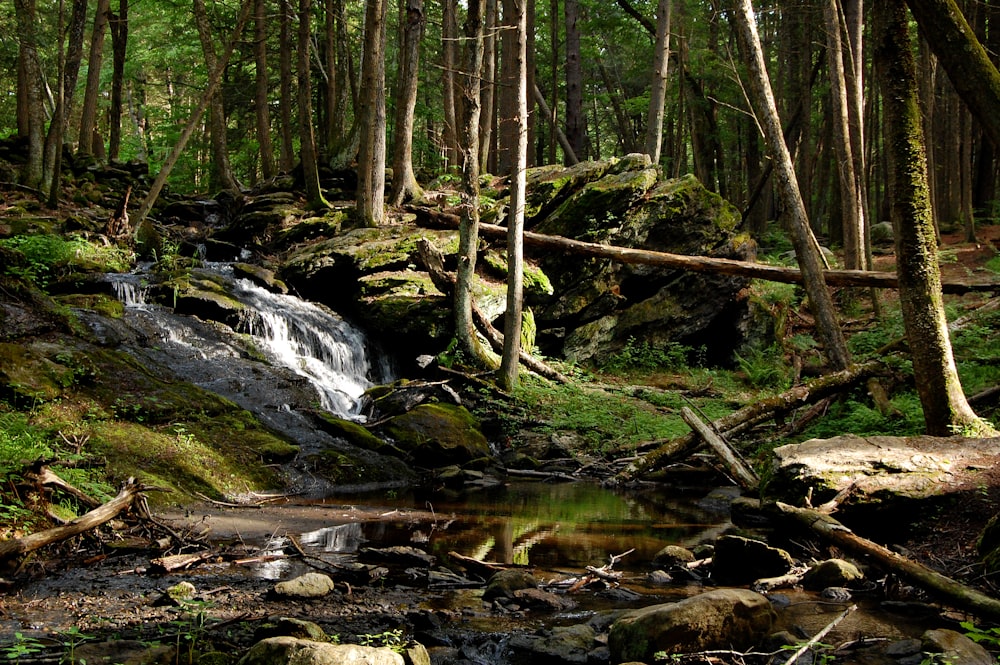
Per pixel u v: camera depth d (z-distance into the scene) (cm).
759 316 1995
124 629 481
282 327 1473
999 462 758
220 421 1066
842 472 758
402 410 1330
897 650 478
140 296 1409
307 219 1909
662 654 444
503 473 1265
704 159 3100
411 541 769
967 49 601
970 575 604
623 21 3008
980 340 1486
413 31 1928
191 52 3100
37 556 627
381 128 1822
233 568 638
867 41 2917
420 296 1577
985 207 2995
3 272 1155
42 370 956
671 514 960
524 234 1664
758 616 495
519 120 1446
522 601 575
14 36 1802
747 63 1271
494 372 1508
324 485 1048
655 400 1614
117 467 850
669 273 1902
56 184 1756
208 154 3875
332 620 518
